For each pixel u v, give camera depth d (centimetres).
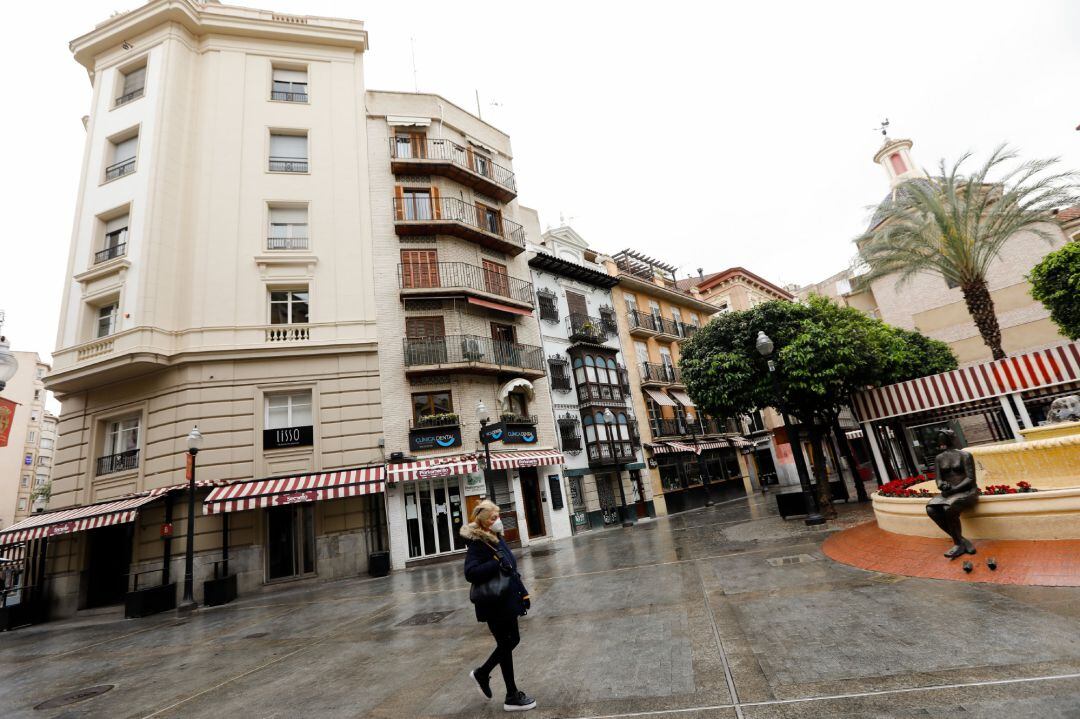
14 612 1273
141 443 1479
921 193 1502
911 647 381
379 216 1908
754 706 320
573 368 2309
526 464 1769
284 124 1858
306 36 1959
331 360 1636
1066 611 407
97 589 1444
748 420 3519
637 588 741
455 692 420
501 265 2195
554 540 1834
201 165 1712
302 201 1791
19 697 586
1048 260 1590
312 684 498
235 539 1400
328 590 1241
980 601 464
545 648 509
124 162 1730
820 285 3903
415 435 1675
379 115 2041
